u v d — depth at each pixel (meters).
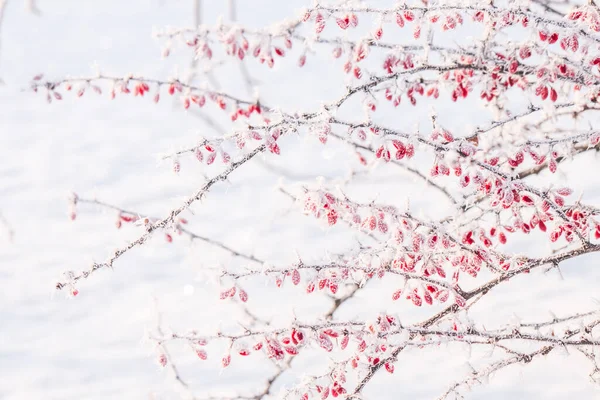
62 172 9.55
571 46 3.07
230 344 2.98
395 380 4.58
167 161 3.00
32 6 4.77
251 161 8.55
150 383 5.04
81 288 6.54
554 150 3.17
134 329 5.78
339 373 3.09
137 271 6.64
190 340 3.00
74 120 11.55
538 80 3.17
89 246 7.49
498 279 3.29
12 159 10.23
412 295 3.13
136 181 8.90
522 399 4.24
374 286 5.53
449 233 3.12
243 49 2.95
